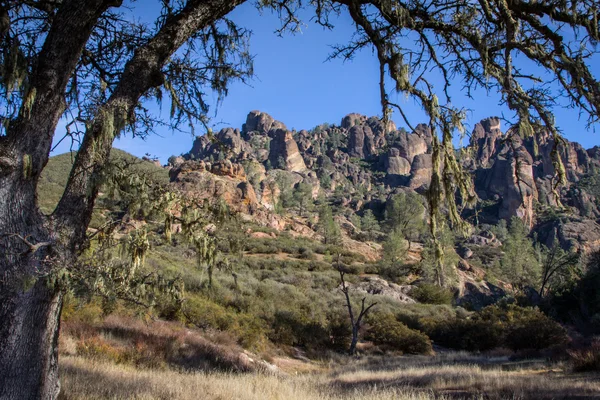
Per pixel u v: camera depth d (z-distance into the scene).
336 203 133.62
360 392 8.12
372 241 83.00
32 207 3.05
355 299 33.34
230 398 6.43
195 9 3.67
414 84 3.73
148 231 3.63
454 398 8.00
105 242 3.45
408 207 68.88
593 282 34.28
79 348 9.10
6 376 2.84
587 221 86.38
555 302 38.34
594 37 3.19
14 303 2.90
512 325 22.91
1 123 3.11
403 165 164.12
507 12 3.36
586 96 3.09
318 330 21.80
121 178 3.24
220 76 4.60
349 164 168.25
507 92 3.42
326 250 59.06
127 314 12.72
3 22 3.30
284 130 165.88
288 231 70.31
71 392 5.18
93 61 4.75
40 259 3.00
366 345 23.38
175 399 5.86
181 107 4.16
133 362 9.45
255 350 16.27
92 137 3.21
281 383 8.48
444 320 27.36
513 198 102.50
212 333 15.01
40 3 4.00
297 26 4.66
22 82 3.14
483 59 3.67
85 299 3.38
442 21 4.18
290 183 138.50
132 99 3.43
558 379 9.88
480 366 13.83
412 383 10.29
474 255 85.31
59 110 3.22
